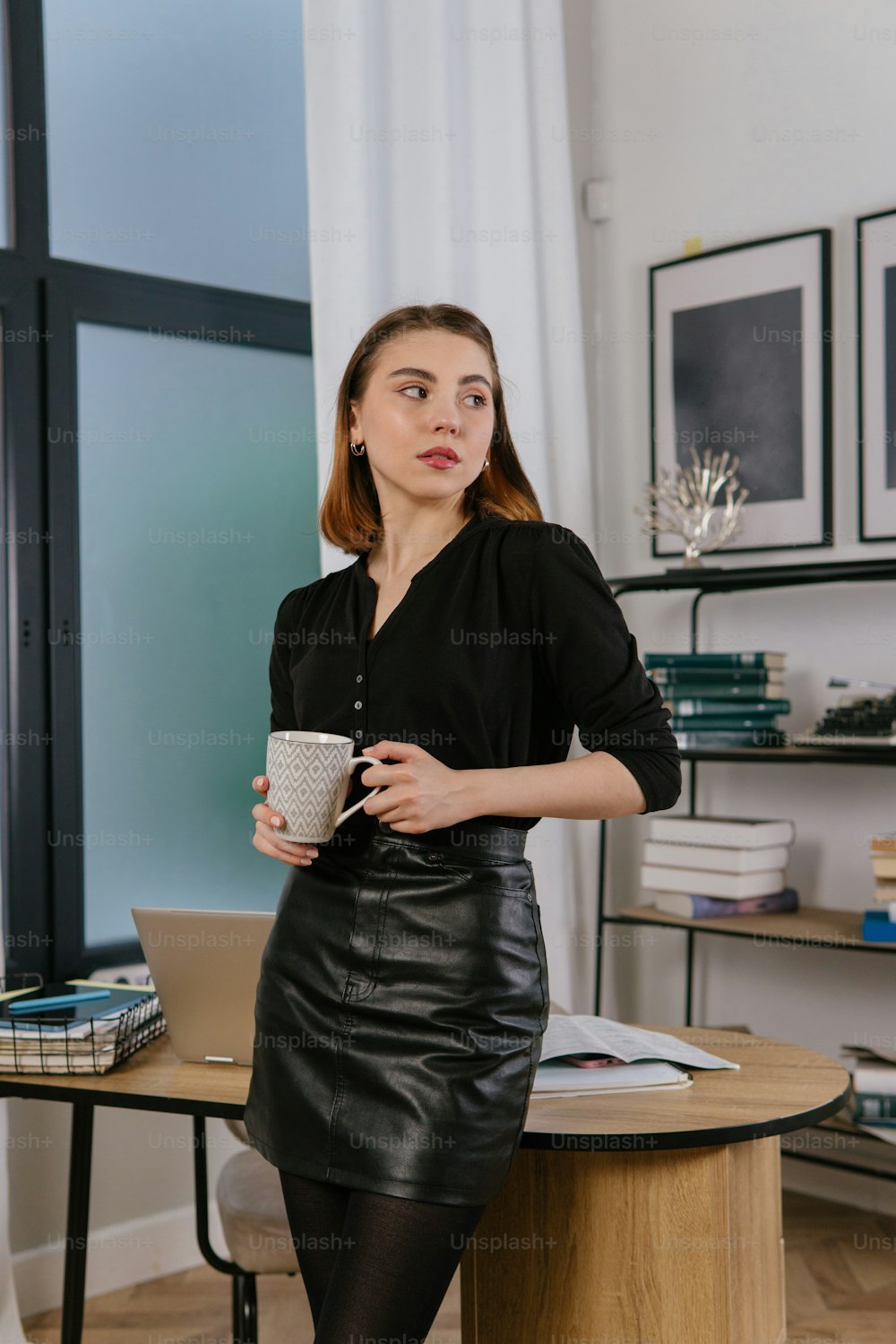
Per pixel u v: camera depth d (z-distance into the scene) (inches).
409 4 120.1
